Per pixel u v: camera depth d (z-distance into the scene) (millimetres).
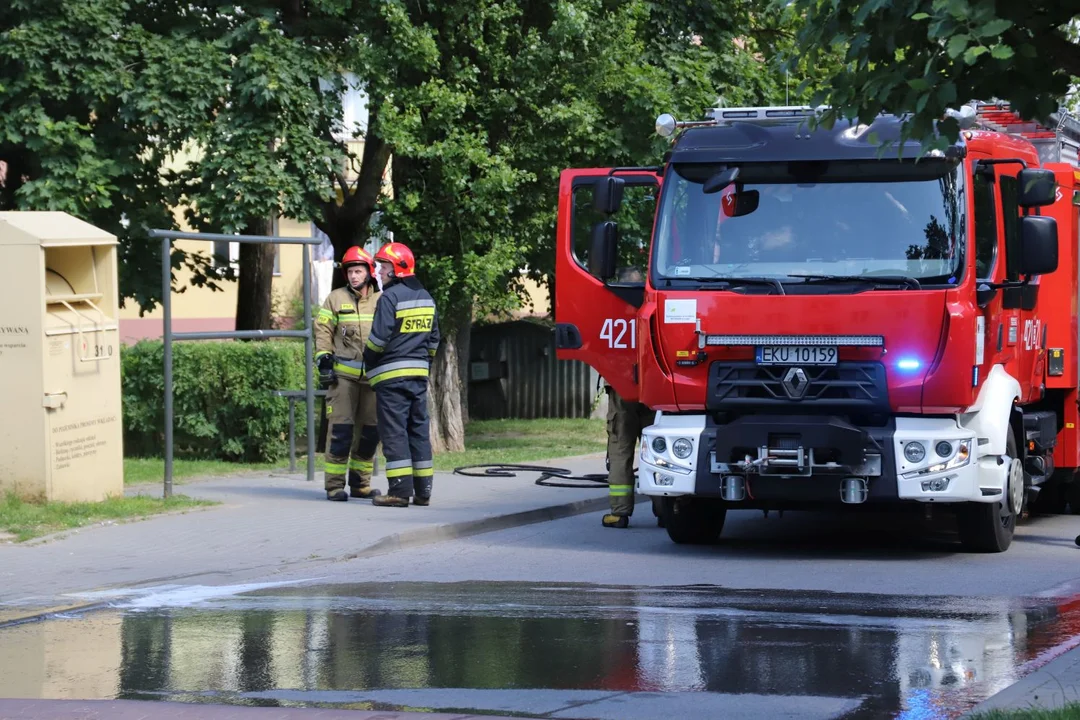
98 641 22719
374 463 47125
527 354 83438
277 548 32531
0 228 35594
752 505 34188
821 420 31250
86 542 32812
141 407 54844
